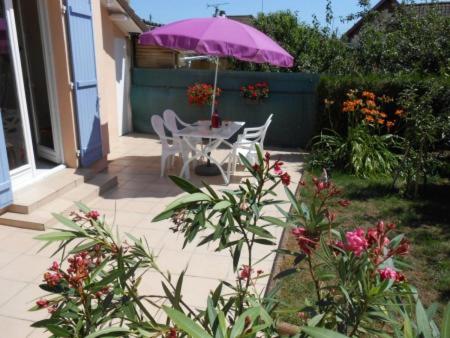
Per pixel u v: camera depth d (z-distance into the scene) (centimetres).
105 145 601
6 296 293
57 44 479
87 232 151
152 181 575
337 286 137
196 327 96
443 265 342
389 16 938
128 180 577
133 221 432
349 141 645
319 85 713
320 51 1034
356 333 145
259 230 143
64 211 426
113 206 473
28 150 458
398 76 679
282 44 1334
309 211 150
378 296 121
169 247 375
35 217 403
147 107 895
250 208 145
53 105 502
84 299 133
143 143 812
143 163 668
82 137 516
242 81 824
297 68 1230
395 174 557
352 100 660
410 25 854
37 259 344
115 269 144
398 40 834
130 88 896
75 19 485
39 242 372
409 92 560
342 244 133
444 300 294
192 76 848
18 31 486
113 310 147
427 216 454
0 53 430
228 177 561
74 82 492
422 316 116
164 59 900
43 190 448
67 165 525
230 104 844
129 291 143
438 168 596
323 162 636
